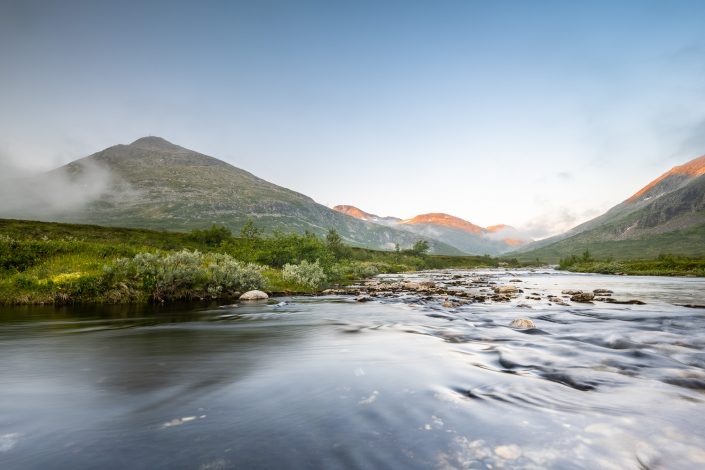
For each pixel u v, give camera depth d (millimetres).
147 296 21906
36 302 19781
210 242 91562
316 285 32500
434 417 5371
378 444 4527
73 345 10570
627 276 76812
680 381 7238
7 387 6785
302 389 6625
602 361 8812
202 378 7328
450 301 23156
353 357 9133
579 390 6637
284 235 48125
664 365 8469
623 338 11648
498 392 6469
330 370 7906
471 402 5980
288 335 12266
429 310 19516
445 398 6156
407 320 15914
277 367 8156
